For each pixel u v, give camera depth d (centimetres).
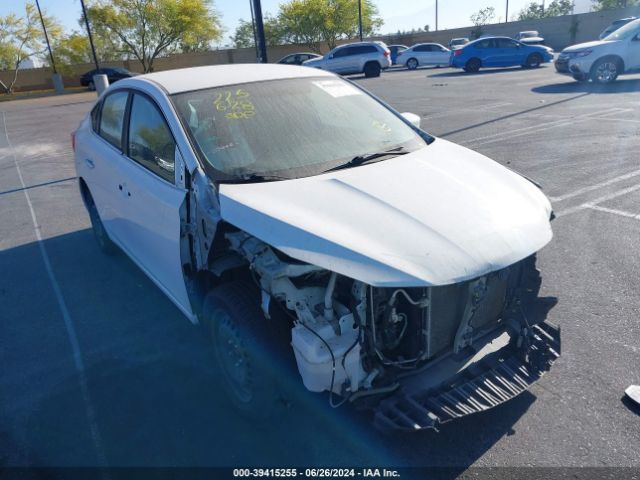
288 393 268
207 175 305
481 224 259
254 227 260
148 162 369
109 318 434
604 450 272
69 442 300
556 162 767
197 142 322
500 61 2556
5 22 4447
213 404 323
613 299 410
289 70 410
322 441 289
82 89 3984
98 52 4828
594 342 359
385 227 252
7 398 343
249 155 320
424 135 387
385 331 258
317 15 5184
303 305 254
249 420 298
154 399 331
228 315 288
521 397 312
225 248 298
